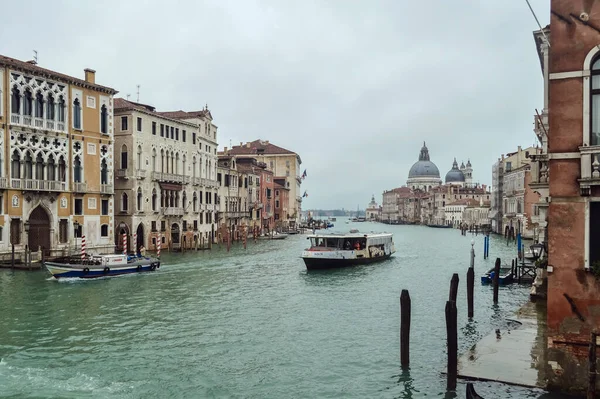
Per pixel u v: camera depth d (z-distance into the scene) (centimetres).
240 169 7300
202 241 5772
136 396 1348
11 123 3419
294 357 1673
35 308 2308
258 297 2689
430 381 1443
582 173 1092
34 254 3584
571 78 1108
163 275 3375
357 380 1473
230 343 1820
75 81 3875
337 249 4144
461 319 2188
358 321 2169
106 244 4188
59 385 1411
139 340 1839
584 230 1109
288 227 9888
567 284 1129
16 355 1656
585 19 1092
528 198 7081
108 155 4222
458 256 5181
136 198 4597
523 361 1441
